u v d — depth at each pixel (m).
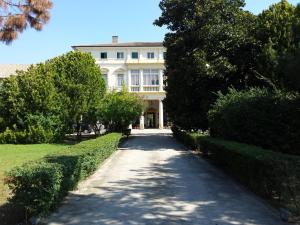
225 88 25.27
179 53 26.58
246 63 24.97
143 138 38.41
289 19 21.66
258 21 24.66
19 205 7.66
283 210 8.20
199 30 25.50
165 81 32.84
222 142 15.23
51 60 33.41
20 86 30.70
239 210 8.86
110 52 69.06
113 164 17.27
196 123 27.50
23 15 13.41
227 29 24.89
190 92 27.05
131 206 9.31
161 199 10.05
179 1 26.42
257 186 10.54
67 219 8.18
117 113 34.03
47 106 30.52
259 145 15.11
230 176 13.67
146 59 69.19
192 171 15.08
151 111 71.25
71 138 35.66
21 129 30.28
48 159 10.01
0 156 20.58
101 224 7.83
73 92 31.97
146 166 16.62
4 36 13.34
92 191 11.09
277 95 15.43
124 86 39.25
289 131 15.02
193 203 9.59
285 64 13.55
